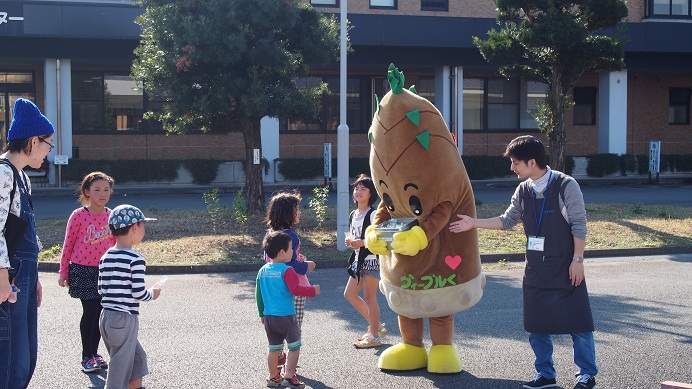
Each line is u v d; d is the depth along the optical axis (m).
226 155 29.42
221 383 6.21
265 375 6.43
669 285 10.62
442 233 6.07
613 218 16.70
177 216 16.62
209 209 15.26
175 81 15.01
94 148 28.19
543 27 18.58
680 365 6.65
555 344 7.36
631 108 33.00
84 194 6.64
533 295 5.76
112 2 25.42
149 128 28.73
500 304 9.30
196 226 15.18
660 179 29.44
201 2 14.91
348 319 8.52
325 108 30.08
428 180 5.85
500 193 24.39
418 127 5.86
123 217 5.34
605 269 12.15
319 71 29.69
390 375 6.41
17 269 4.79
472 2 30.48
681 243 14.35
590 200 21.75
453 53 27.98
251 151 16.25
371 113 30.89
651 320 8.39
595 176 29.83
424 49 27.73
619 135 30.52
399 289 6.20
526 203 5.82
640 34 28.83
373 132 6.09
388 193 6.05
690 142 33.44
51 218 16.91
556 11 18.97
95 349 6.57
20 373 4.75
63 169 25.23
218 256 12.77
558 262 5.68
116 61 25.89
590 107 32.75
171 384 6.17
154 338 7.67
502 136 32.12
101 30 24.34
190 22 14.41
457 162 5.99
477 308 9.05
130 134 28.53
